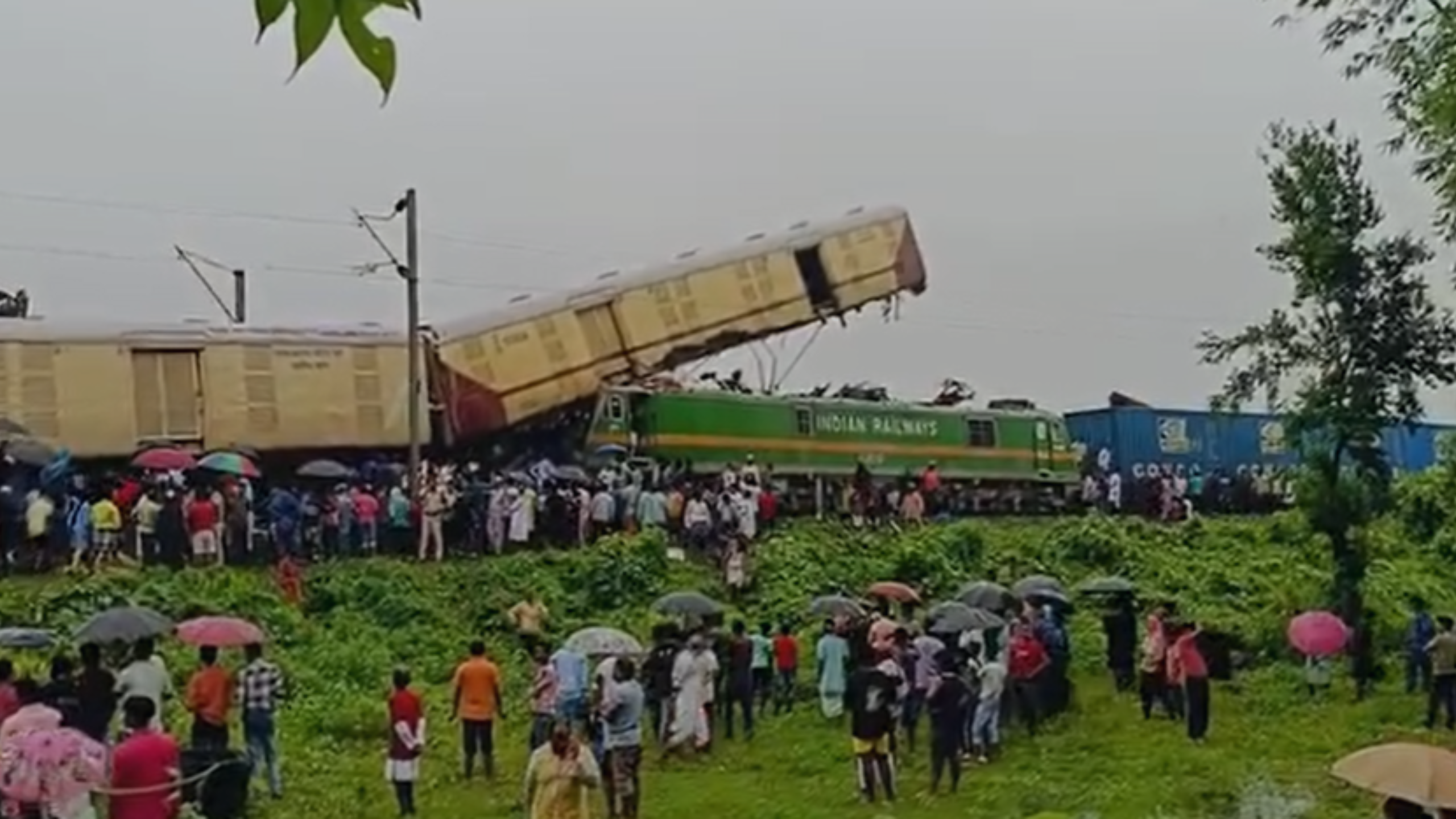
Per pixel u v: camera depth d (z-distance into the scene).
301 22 2.53
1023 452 45.69
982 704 20.84
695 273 40.50
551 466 35.72
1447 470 36.09
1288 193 26.92
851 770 20.30
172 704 20.66
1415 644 24.81
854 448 42.31
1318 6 18.62
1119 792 18.45
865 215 42.09
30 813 12.79
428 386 36.56
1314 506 26.89
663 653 21.88
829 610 24.42
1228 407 27.58
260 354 33.59
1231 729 22.48
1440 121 16.52
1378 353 26.53
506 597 29.39
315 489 34.03
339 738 22.28
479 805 18.62
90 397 31.78
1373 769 9.66
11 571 27.55
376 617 28.17
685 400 39.81
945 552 34.38
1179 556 35.25
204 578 27.28
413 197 34.06
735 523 33.72
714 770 20.84
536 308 38.50
